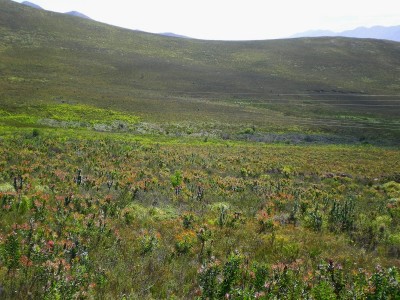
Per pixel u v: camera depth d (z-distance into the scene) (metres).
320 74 130.75
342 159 37.94
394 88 118.44
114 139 42.06
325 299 7.36
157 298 7.13
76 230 10.31
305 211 16.33
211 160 31.81
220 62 140.25
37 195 13.79
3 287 6.43
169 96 91.50
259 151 41.66
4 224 10.41
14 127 45.19
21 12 150.12
